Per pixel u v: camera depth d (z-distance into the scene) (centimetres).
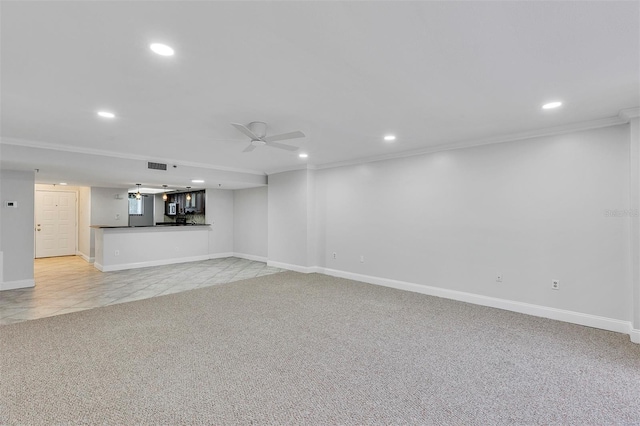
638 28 173
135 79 236
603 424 193
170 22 165
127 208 888
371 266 567
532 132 385
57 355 279
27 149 424
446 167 469
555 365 266
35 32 173
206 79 237
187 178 627
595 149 351
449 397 221
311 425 192
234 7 153
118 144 445
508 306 411
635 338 310
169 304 436
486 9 157
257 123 344
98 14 157
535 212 390
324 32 177
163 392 224
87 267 730
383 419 197
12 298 466
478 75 234
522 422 195
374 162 561
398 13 159
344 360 274
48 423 190
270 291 508
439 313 399
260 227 833
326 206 643
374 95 272
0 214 504
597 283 351
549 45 192
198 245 844
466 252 450
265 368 260
